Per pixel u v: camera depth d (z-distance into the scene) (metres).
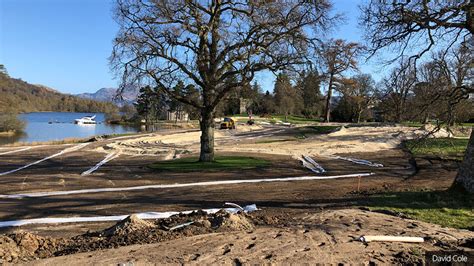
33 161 27.50
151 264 5.71
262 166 22.75
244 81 21.44
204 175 19.89
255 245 6.77
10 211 12.37
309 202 13.17
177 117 78.00
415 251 6.60
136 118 93.12
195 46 22.23
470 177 13.13
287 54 21.22
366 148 31.88
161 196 14.77
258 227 8.59
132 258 5.95
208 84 22.64
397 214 10.51
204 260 5.91
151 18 21.28
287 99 76.75
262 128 58.19
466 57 16.91
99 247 7.00
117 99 22.30
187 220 8.83
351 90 73.81
